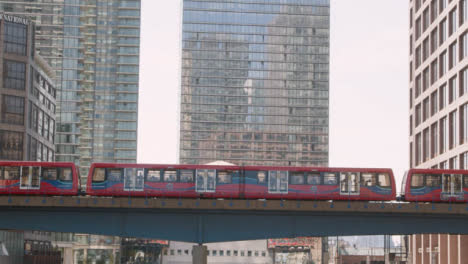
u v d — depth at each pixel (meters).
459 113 95.38
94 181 60.94
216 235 58.59
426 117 113.81
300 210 58.31
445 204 58.28
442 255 98.19
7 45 118.56
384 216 59.12
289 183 61.66
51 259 133.88
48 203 56.84
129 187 61.03
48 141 137.62
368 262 199.12
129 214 58.44
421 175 62.38
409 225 59.25
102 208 58.00
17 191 60.16
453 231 59.16
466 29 93.00
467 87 93.00
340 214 58.81
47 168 60.69
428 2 112.62
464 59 93.69
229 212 58.44
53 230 57.75
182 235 58.50
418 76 119.44
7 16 119.19
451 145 99.50
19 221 57.56
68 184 60.53
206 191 61.25
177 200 57.66
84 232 57.91
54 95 144.25
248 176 61.59
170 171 61.50
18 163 60.47
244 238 58.69
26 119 119.00
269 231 58.88
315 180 61.75
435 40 109.69
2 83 117.06
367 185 61.94
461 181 62.22
